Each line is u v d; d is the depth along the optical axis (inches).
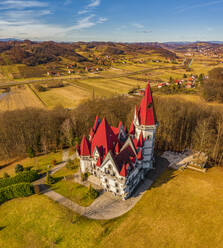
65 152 3570.4
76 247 1754.4
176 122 3759.8
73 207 2176.4
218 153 3193.9
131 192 2372.0
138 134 2561.5
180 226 1930.4
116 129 2679.6
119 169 2112.5
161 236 1833.2
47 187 2564.0
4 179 2618.1
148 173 2775.6
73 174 2773.1
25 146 3636.8
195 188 2456.9
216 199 2261.3
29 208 2219.5
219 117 3710.6
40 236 1883.6
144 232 1873.8
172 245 1752.0
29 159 3412.9
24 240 1859.0
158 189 2440.9
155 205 2187.5
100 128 2397.9
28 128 3740.2
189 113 3917.3
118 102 5024.6
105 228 1911.9
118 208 2149.4
